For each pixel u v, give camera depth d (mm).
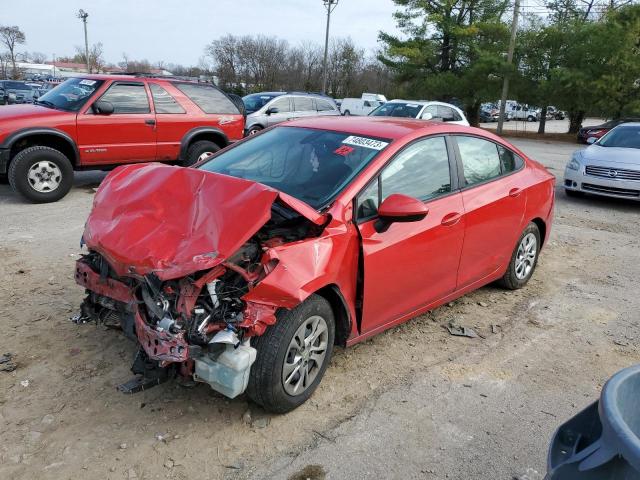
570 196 11289
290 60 59781
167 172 3555
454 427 3367
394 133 4148
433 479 2930
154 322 2947
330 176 3793
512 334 4680
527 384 3902
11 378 3551
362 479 2891
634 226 8836
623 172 9875
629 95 27484
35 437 3033
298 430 3238
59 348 3922
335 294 3482
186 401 3420
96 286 3371
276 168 4055
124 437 3074
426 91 36531
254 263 3070
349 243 3475
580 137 26109
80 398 3385
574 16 31531
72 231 6812
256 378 3098
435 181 4254
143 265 2922
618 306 5414
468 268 4648
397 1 36719
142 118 9062
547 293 5664
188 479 2818
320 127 4445
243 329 2938
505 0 35844
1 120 7906
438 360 4160
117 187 3617
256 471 2898
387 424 3350
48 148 8141
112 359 3812
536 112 47812
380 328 3961
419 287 4141
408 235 3852
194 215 3127
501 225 4891
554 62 29797
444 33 36656
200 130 9797
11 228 6859
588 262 6805
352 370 3932
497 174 5004
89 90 8781
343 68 55375
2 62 75500
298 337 3246
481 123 43688
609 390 1548
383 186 3807
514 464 3078
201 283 2875
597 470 1455
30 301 4668
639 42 27109
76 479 2768
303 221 3525
